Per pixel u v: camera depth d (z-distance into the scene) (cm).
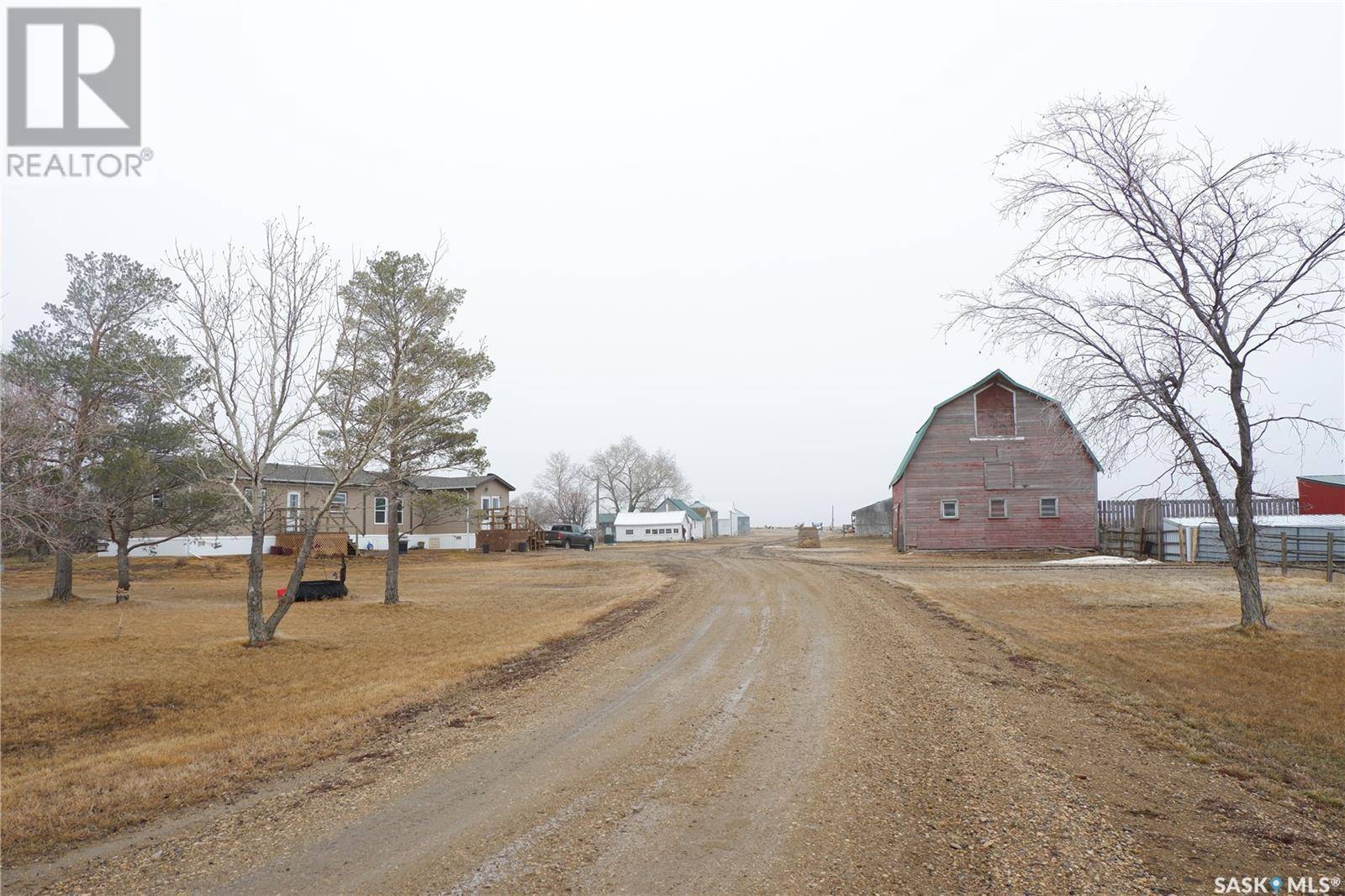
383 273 2159
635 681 1133
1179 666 1178
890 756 758
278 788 705
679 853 543
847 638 1442
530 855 545
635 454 9962
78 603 2173
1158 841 561
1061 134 1453
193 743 850
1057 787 670
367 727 911
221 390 1466
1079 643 1377
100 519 2070
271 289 1488
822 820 600
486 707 1000
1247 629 1420
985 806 626
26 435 1518
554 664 1282
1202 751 771
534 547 4906
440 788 691
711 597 2148
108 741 888
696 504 10125
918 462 3762
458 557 4122
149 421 2302
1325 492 3186
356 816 628
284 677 1204
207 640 1500
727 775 711
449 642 1520
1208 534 2847
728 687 1077
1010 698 988
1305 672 1128
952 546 3709
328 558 3769
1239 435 1444
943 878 502
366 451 1597
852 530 8644
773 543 7281
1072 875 505
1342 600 1808
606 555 4362
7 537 1638
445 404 2261
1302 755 766
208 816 639
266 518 1500
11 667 1239
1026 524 3669
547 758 774
